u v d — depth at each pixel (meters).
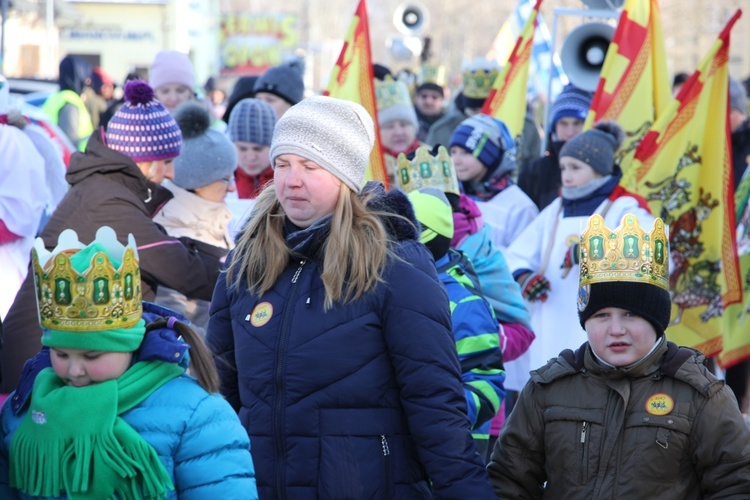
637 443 5.75
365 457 5.72
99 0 51.47
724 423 5.69
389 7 107.75
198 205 8.77
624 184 10.53
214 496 5.08
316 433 5.72
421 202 7.26
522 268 10.59
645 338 5.83
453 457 5.66
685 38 67.19
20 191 9.37
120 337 5.00
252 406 5.86
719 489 5.70
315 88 57.97
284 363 5.77
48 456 5.00
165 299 8.16
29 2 37.34
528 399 6.07
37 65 47.03
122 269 5.00
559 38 57.00
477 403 6.86
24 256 9.62
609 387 5.88
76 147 17.47
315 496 5.71
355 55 11.62
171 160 8.35
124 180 7.88
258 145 11.18
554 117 14.55
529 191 14.30
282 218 6.08
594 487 5.79
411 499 5.83
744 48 62.34
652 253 5.86
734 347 11.88
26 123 10.35
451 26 94.94
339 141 5.89
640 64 12.42
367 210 5.94
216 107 28.98
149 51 52.44
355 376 5.74
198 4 59.56
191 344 5.25
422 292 5.78
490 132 11.73
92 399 5.00
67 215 7.67
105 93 21.20
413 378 5.71
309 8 100.94
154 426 5.05
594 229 5.93
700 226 10.92
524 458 6.07
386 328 5.77
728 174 10.95
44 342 5.04
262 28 71.44
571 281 10.34
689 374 5.77
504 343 8.25
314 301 5.82
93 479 4.98
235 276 6.15
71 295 4.93
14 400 5.26
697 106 10.87
